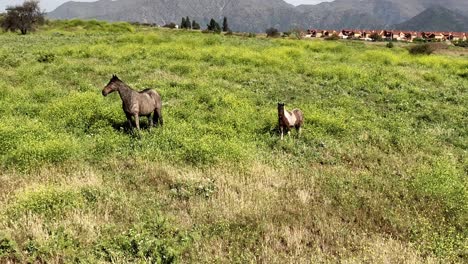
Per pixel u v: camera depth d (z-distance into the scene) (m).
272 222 7.73
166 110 15.48
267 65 29.30
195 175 9.57
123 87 12.25
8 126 11.55
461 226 7.99
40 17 65.06
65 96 16.48
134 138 12.23
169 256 6.32
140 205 8.14
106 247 6.57
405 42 98.50
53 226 7.05
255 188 9.05
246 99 17.94
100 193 8.38
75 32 62.59
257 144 12.57
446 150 13.02
